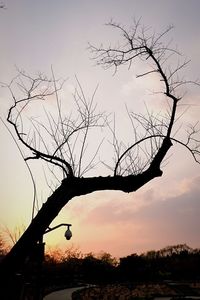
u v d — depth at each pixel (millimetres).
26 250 6762
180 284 102812
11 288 6566
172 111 8461
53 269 81312
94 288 86812
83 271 108875
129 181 7602
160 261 131875
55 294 65500
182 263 129125
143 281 112062
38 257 19797
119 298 73625
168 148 8156
